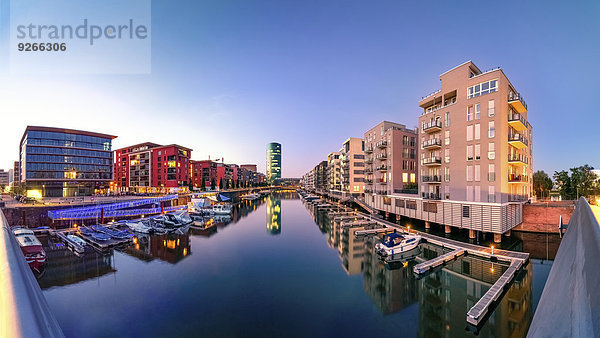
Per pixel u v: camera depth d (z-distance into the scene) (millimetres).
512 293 19453
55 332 3389
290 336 15383
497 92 29766
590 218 4852
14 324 2352
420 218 39750
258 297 20250
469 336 15250
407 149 51375
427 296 20125
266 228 48781
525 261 24562
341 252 32594
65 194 71875
